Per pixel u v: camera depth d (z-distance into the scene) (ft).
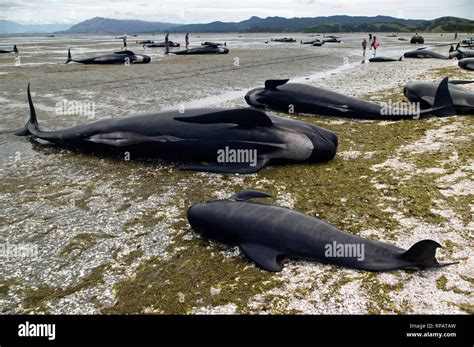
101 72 81.76
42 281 16.37
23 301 15.24
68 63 103.76
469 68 76.28
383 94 53.06
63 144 32.19
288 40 251.60
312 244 16.42
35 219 21.24
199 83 65.41
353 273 15.76
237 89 59.26
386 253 15.85
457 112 39.01
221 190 24.14
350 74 76.69
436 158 27.07
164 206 22.34
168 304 14.71
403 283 14.97
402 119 38.09
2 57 125.59
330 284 15.25
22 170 28.04
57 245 18.83
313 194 22.93
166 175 26.73
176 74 77.25
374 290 14.74
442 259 16.16
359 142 32.22
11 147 32.81
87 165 28.89
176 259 17.51
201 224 18.65
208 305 14.55
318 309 14.03
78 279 16.40
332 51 147.02
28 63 104.12
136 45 208.33
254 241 17.22
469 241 17.24
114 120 30.68
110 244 18.79
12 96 53.93
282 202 22.07
